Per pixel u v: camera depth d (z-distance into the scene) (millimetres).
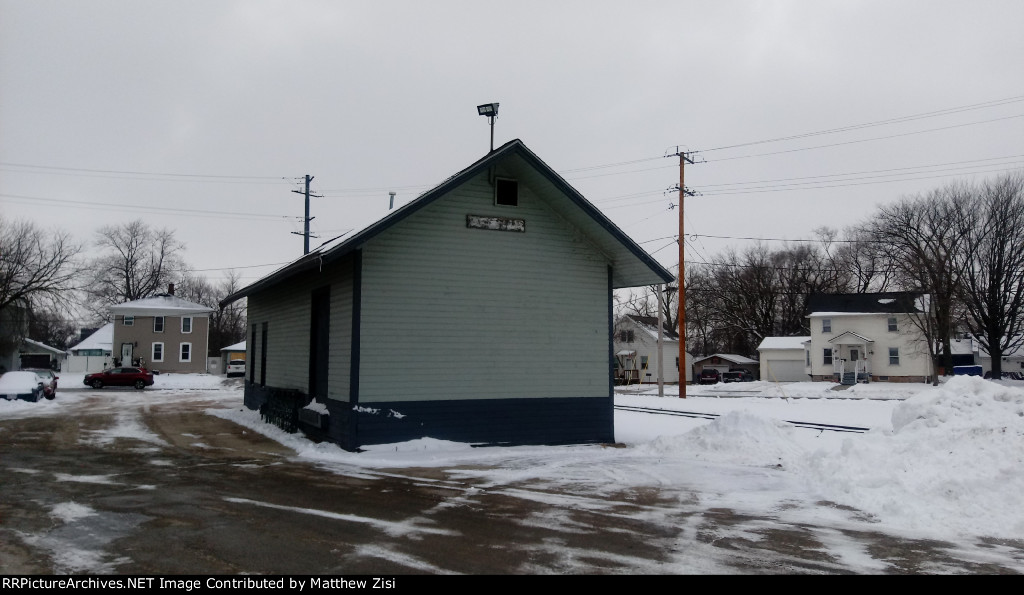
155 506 8844
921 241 51344
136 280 75438
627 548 7094
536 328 16125
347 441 14148
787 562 6645
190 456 13602
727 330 75125
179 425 19609
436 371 14961
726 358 69062
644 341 66500
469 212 15586
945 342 49719
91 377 43656
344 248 13602
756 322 70750
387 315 14555
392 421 14445
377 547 7016
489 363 15531
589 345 16734
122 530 7566
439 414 14914
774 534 7746
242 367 57781
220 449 14727
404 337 14695
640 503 9453
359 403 14172
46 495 9516
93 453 13836
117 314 56906
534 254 16250
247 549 6859
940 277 47312
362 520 8227
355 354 14188
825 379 55406
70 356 60344
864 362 53031
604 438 16641
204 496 9562
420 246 15000
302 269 14820
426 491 10227
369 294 14414
